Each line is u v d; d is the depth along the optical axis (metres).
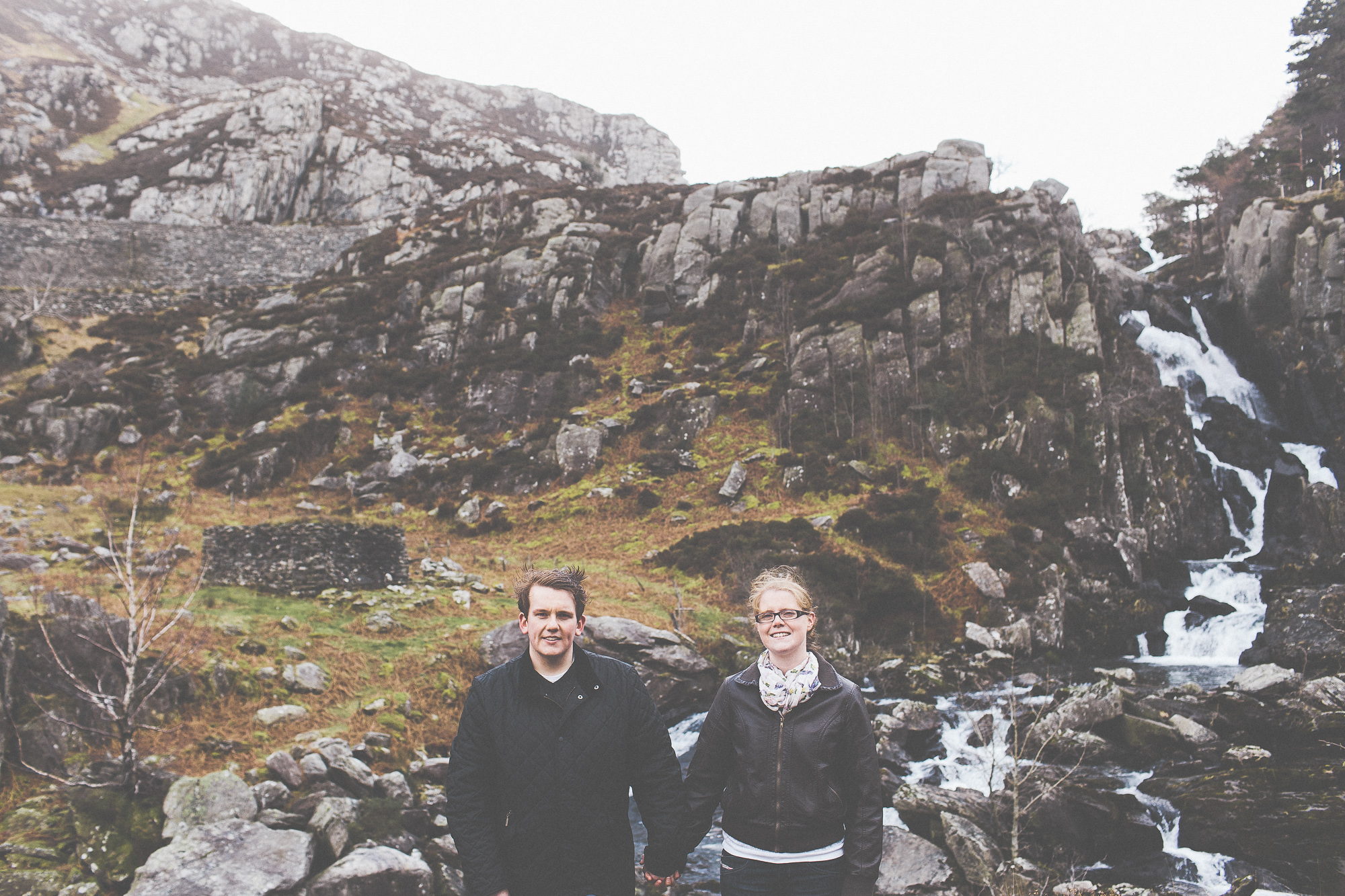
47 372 46.59
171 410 43.50
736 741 3.92
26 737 9.92
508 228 66.31
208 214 77.44
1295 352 42.38
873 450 38.12
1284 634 24.03
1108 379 39.31
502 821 3.65
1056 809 12.47
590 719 3.68
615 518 36.00
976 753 16.12
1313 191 54.38
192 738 11.66
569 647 3.81
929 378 41.50
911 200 59.59
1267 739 15.70
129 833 8.84
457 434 44.59
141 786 9.72
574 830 3.58
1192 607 29.28
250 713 12.95
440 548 32.25
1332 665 21.97
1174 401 37.94
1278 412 43.47
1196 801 12.73
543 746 3.61
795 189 62.00
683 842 3.84
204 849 8.52
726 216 60.09
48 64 97.00
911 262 48.72
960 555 30.08
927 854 11.29
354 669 15.61
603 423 42.34
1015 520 32.62
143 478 37.38
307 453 41.84
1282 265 44.88
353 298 55.16
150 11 129.38
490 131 120.50
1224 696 17.36
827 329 45.41
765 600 3.92
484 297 53.59
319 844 9.25
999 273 45.91
